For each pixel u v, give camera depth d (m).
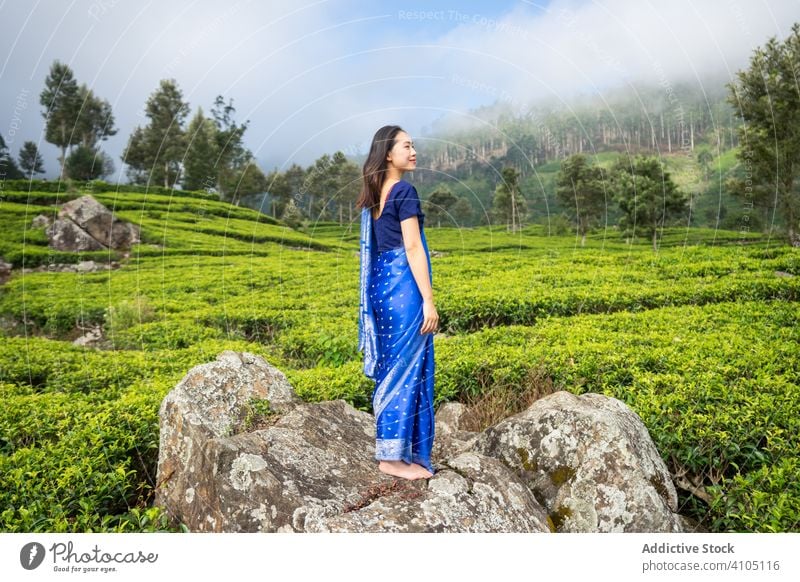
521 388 6.71
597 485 3.85
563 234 27.94
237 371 4.75
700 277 14.05
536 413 4.20
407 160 3.85
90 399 6.95
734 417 5.37
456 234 24.86
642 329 9.48
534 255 20.19
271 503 3.53
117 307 14.50
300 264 21.41
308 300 14.69
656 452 4.36
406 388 3.80
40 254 22.38
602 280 14.45
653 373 6.93
